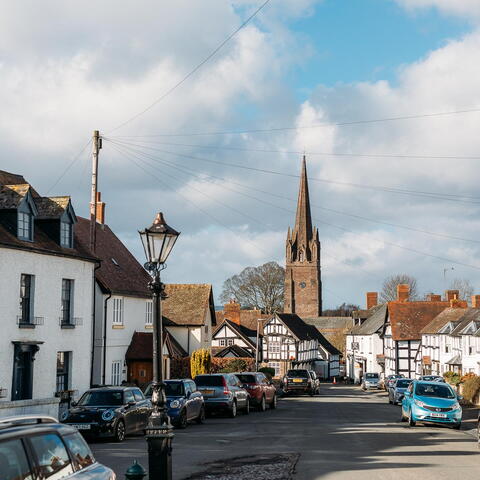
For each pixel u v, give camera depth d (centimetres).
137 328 4128
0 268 2545
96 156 3191
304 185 14425
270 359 9450
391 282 12625
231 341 8081
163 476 1038
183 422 2509
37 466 701
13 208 2655
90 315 3234
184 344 5228
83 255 3150
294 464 1545
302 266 14162
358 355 10562
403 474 1403
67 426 822
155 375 1088
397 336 8019
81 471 783
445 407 2567
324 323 13838
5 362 2566
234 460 1622
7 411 2033
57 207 3028
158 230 1137
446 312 7194
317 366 11094
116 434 2091
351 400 5212
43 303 2825
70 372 3042
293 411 3697
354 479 1337
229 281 11781
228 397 3075
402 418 2900
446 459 1658
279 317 9525
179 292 5484
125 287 3950
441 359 6744
